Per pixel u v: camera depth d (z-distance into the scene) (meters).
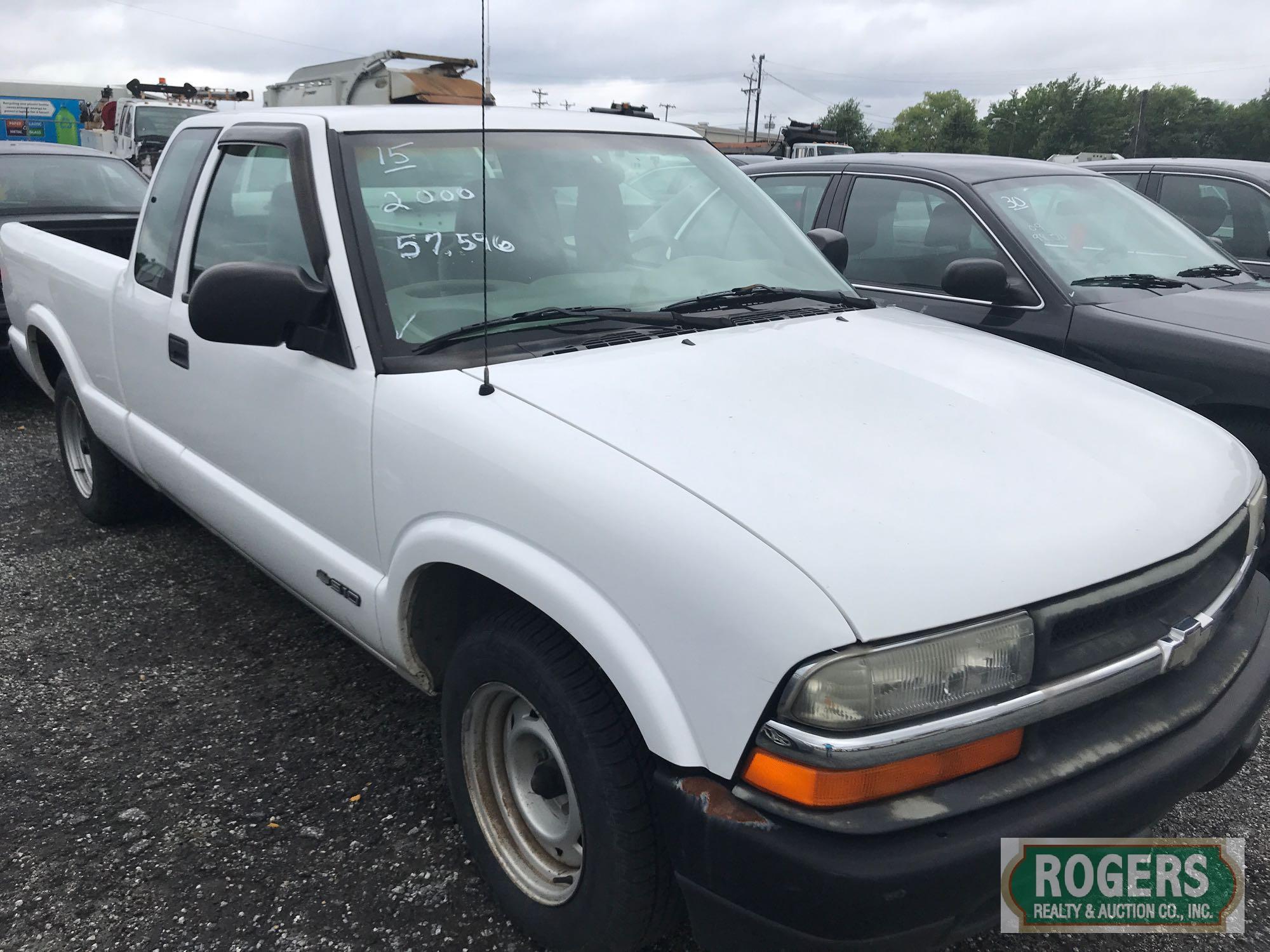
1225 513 2.19
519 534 2.03
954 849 1.66
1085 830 1.78
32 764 2.99
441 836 2.69
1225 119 90.38
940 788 1.71
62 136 24.27
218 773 2.95
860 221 5.01
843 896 1.62
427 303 2.52
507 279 2.65
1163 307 4.10
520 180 2.85
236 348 2.91
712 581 1.72
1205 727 1.99
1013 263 4.34
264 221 2.93
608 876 1.93
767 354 2.52
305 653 3.66
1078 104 86.88
